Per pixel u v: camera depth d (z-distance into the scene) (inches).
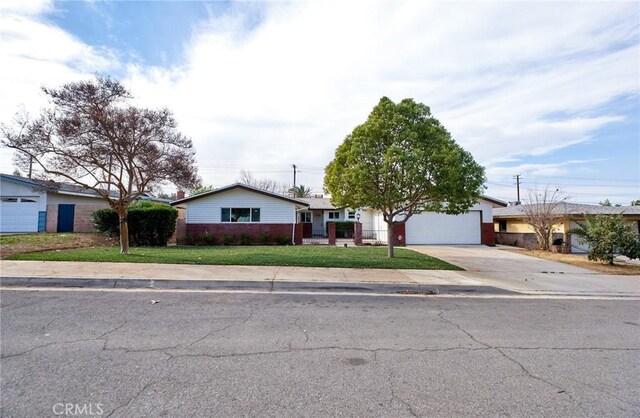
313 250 595.5
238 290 307.4
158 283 315.3
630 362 161.3
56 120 431.5
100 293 282.0
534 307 272.7
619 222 530.6
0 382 129.1
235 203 831.1
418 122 468.8
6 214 783.7
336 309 248.7
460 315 241.6
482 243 866.1
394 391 129.6
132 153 470.9
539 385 136.6
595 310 267.1
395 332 199.5
